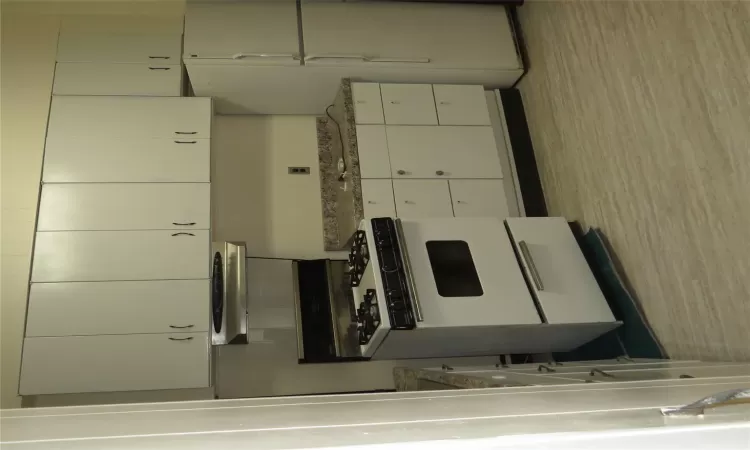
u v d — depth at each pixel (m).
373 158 2.97
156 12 3.40
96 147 2.79
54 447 0.52
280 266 3.07
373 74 3.18
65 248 2.59
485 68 3.26
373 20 3.21
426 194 2.95
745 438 0.60
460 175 3.04
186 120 2.93
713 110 1.93
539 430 0.58
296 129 3.45
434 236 2.44
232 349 2.84
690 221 2.03
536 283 2.36
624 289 2.38
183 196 2.78
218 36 2.99
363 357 2.76
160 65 3.03
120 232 2.66
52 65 3.23
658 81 2.21
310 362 2.74
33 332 2.45
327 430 0.59
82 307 2.52
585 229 2.74
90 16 3.09
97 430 0.62
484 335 2.33
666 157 2.16
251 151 3.34
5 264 2.85
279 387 2.83
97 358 2.46
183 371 2.50
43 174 2.70
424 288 2.26
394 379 2.84
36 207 2.85
